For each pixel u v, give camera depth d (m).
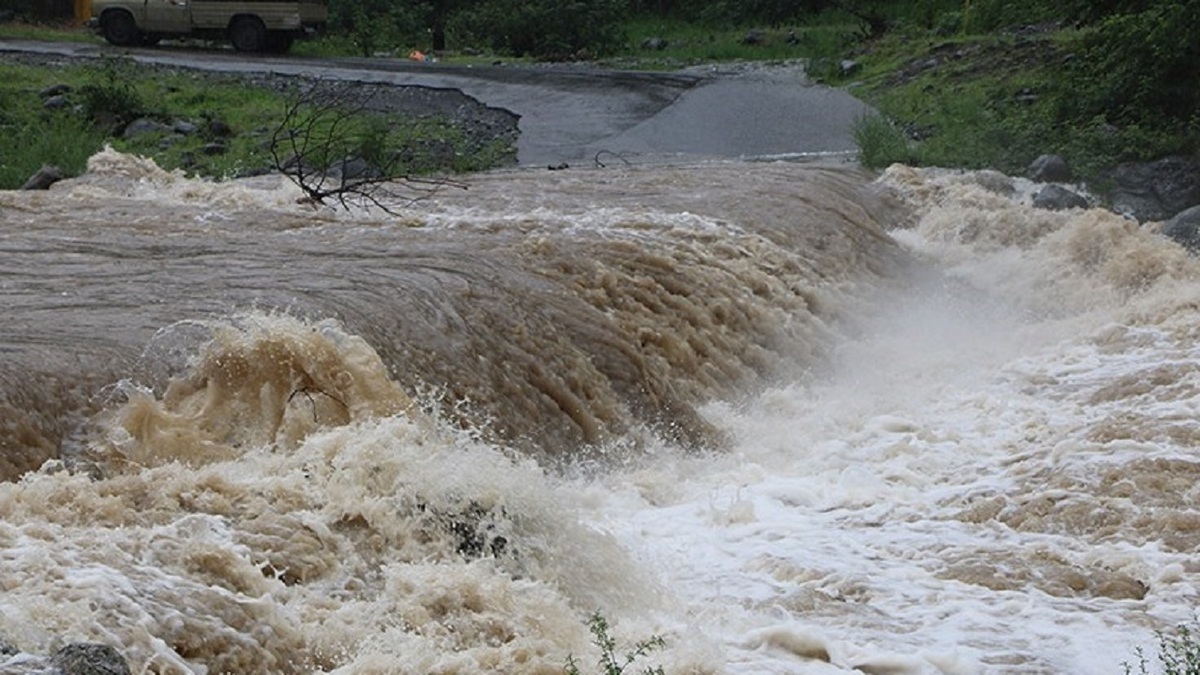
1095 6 28.06
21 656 5.48
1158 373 13.94
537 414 11.99
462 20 43.72
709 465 12.42
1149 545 9.98
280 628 6.77
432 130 27.86
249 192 17.98
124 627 6.17
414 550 8.06
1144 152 24.19
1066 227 20.02
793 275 16.61
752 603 8.78
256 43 38.44
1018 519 10.55
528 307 12.86
